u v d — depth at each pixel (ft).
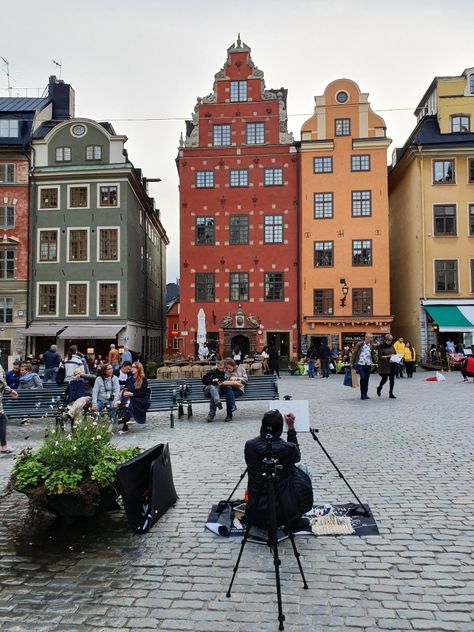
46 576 15.81
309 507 18.67
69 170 115.65
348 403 52.03
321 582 15.19
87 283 115.44
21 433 40.57
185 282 120.26
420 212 114.93
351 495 22.72
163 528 19.52
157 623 13.23
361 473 26.07
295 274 119.03
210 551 17.47
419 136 116.88
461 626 12.93
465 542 17.83
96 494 18.83
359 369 55.21
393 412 45.55
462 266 113.91
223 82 122.21
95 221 116.06
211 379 44.29
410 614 13.47
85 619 13.44
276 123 121.08
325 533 18.49
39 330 111.75
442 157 115.24
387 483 24.40
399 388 67.00
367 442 33.22
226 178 121.08
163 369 70.69
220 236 120.57
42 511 21.30
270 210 120.16
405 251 126.62
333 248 117.70
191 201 121.29
